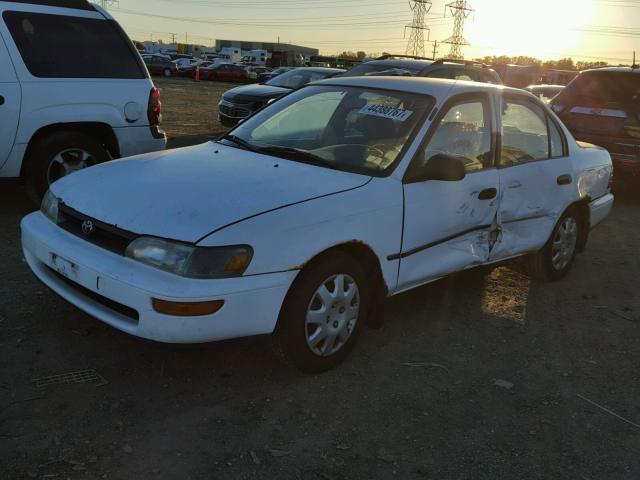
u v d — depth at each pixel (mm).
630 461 2955
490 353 3959
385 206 3514
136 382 3246
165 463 2650
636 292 5324
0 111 5387
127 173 3576
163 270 2885
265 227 3000
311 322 3277
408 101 4094
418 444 2947
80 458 2631
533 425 3189
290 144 4148
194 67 43906
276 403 3168
